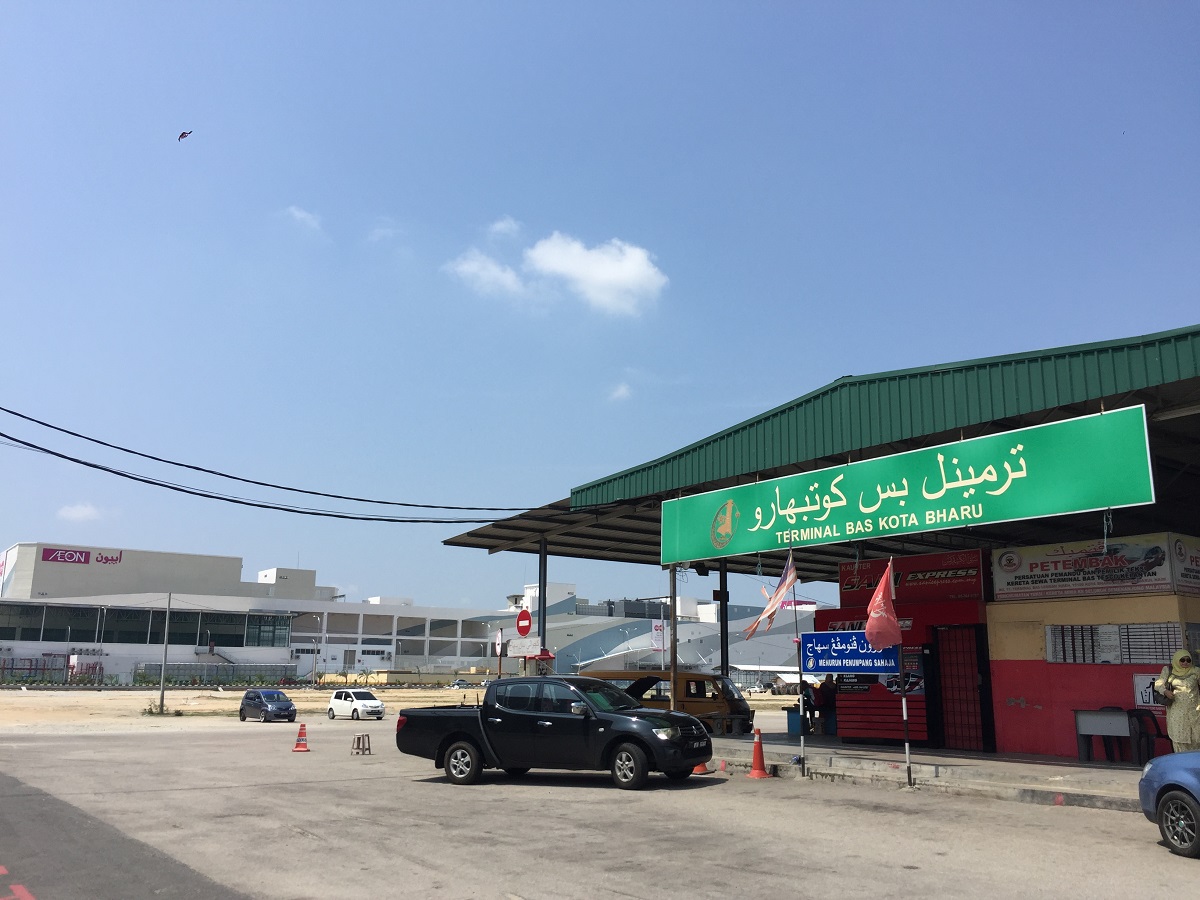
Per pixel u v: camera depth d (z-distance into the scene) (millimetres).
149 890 8016
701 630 101625
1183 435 17250
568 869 8734
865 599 22766
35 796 14156
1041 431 15070
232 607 115000
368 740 22750
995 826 11070
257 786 15445
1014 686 19297
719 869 8688
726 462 21109
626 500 24547
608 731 14680
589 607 120125
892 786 14875
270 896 7789
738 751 19047
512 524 28125
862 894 7691
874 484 17641
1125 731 17094
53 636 104625
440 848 9805
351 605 127562
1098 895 7621
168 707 57219
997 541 26688
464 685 104062
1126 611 17672
